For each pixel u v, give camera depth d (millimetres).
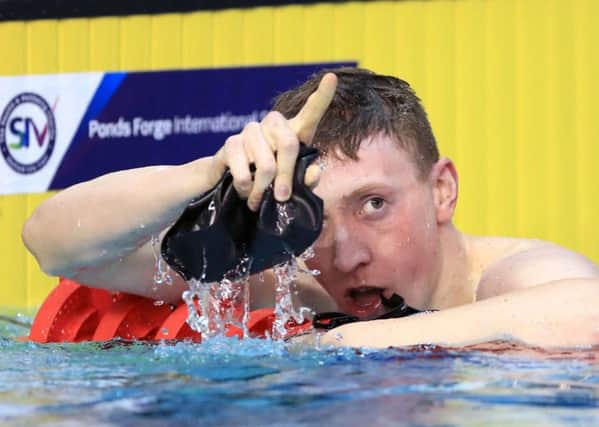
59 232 6723
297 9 19781
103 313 7969
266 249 5082
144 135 20031
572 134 18906
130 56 20359
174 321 7273
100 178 6707
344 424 3734
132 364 5406
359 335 5844
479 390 4422
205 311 6156
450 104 19312
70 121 20266
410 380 4648
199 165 5805
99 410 4039
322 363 5164
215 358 5488
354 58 19594
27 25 20719
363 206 6465
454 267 7273
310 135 5027
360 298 6777
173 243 5121
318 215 4949
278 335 6652
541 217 18984
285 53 19812
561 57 18953
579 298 5777
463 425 3736
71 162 20219
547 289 5914
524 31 19094
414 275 6793
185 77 19969
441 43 19359
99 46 20469
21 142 20359
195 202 5113
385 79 7285
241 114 19781
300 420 3799
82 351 6250
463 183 19250
